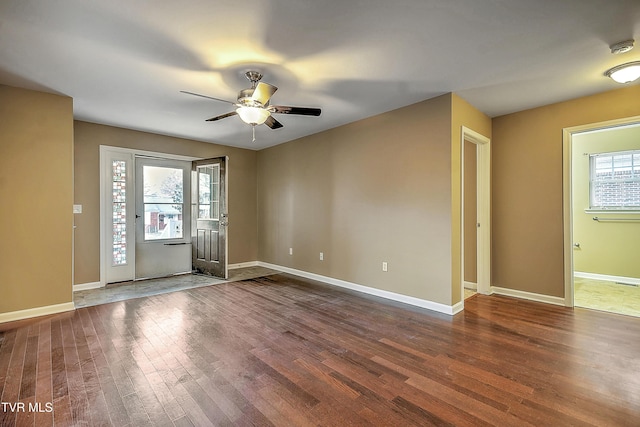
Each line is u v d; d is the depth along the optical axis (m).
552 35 2.23
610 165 4.91
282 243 5.68
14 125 3.10
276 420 1.66
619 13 1.97
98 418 1.67
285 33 2.19
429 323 3.04
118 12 1.94
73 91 3.24
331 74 2.85
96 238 4.46
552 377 2.07
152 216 5.07
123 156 4.71
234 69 2.75
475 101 3.55
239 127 4.65
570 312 3.35
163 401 1.82
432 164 3.44
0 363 2.25
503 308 3.49
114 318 3.18
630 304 3.64
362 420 1.66
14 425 1.61
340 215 4.56
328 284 4.67
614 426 1.60
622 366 2.20
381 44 2.35
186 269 5.49
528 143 3.82
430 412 1.72
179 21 2.04
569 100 3.51
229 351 2.45
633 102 3.11
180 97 3.41
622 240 4.75
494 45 2.37
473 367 2.20
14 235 3.11
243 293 4.16
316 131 4.86
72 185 3.43
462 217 3.49
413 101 3.55
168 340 2.65
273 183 5.88
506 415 1.69
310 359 2.32
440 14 1.99
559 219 3.61
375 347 2.52
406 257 3.71
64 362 2.27
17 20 2.01
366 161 4.16
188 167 5.46
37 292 3.23
